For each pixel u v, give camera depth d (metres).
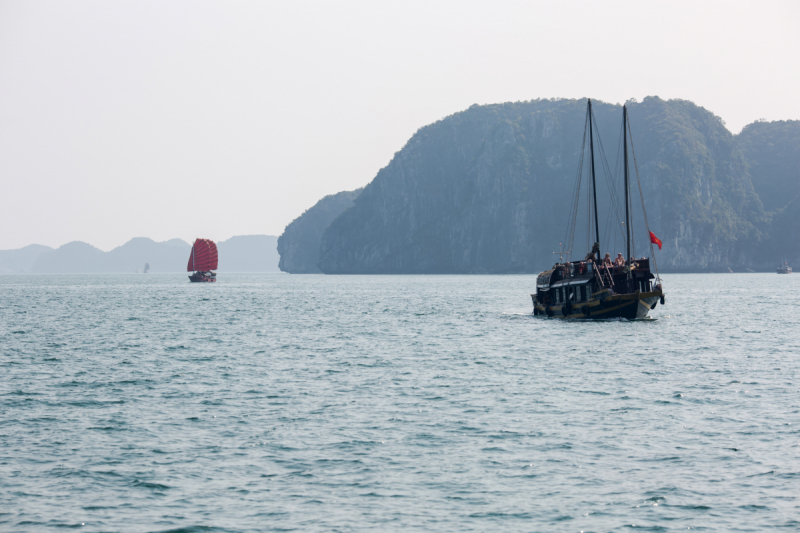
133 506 38.12
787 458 45.00
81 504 38.34
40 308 195.12
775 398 62.72
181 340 111.31
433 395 65.25
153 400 63.03
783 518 36.41
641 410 58.50
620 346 100.44
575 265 138.50
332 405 60.91
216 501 38.81
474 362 86.00
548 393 66.06
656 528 35.50
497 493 39.84
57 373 77.69
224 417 56.47
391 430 52.38
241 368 81.62
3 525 35.72
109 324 141.75
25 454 46.34
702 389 67.38
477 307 191.50
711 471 42.94
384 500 38.94
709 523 35.97
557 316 145.75
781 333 116.25
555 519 36.56
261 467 44.06
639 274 129.25
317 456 46.16
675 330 120.50
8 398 63.53
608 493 39.72
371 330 127.25
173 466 44.19
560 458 45.62
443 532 35.19
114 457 45.84
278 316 163.62
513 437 50.41
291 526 35.81
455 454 46.50
